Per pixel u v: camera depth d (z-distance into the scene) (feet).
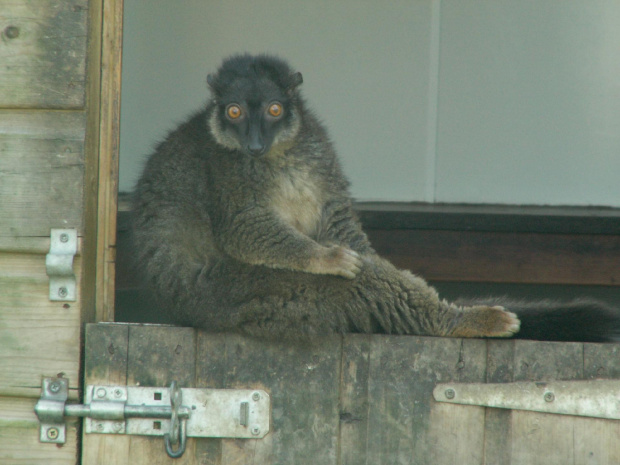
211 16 55.42
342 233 30.58
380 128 55.42
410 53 54.75
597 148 53.67
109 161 24.07
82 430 23.35
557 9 53.21
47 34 22.48
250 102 28.73
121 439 23.20
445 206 53.26
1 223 22.61
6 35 22.48
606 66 53.16
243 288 25.55
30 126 22.65
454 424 23.07
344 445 23.31
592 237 44.60
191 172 29.07
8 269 22.81
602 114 53.47
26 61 22.53
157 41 55.77
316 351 23.53
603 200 53.83
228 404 23.29
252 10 55.11
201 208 28.76
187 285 26.78
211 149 29.27
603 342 24.89
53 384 22.81
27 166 22.59
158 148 30.40
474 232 45.37
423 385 23.22
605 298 45.16
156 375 23.31
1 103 22.53
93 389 23.06
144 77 55.88
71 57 22.50
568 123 53.93
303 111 31.12
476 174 55.01
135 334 23.29
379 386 23.35
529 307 26.86
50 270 22.39
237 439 23.38
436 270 45.55
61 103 22.54
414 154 55.36
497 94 54.39
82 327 23.11
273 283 25.46
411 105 55.11
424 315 25.89
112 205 24.20
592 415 22.50
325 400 23.43
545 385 22.68
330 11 54.70
